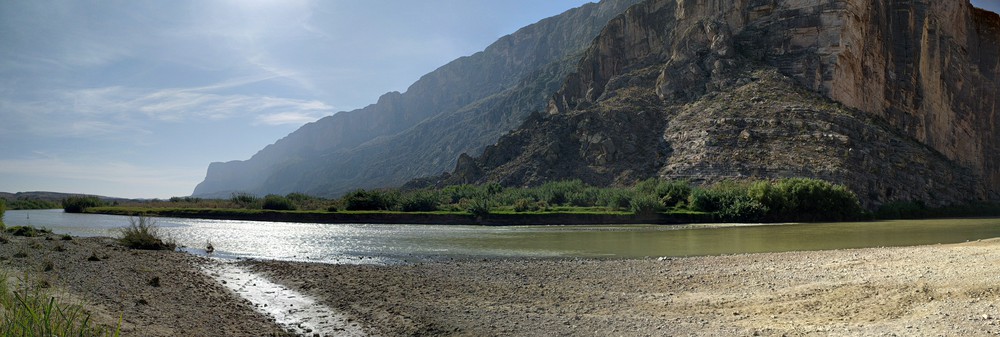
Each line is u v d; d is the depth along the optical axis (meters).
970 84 169.62
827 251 34.84
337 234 62.66
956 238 50.31
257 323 17.97
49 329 11.59
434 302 21.31
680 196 93.62
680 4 160.50
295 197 125.81
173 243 45.03
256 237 57.59
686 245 46.44
